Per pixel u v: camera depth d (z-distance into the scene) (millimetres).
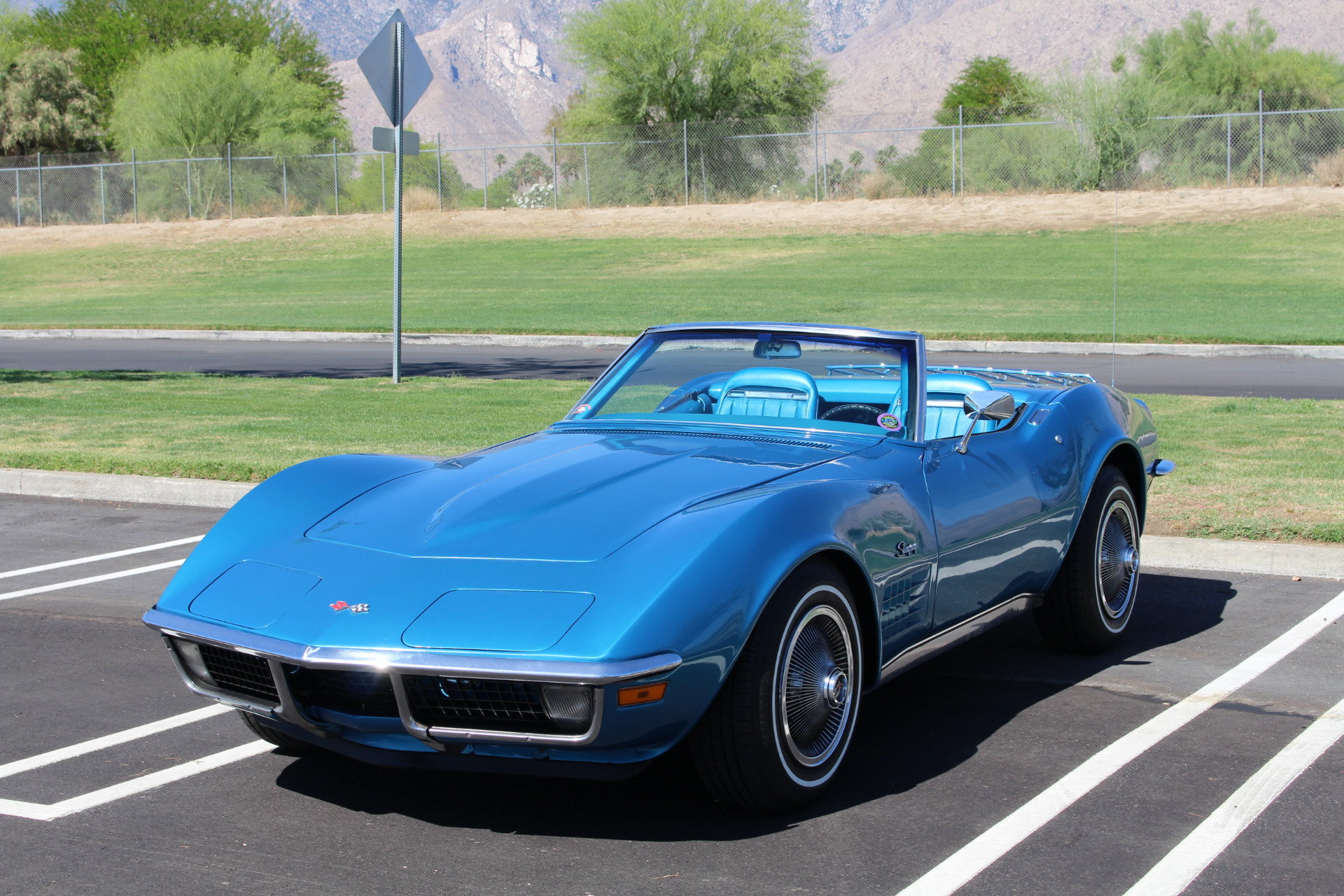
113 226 43094
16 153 53844
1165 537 6387
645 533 3223
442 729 3010
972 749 3857
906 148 40000
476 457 4109
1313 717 4086
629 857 3084
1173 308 21859
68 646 5094
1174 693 4387
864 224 35219
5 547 6969
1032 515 4355
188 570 3537
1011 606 4426
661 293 26328
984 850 3096
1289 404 11352
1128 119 35656
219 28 65188
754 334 4500
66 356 18766
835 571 3398
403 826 3297
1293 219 31344
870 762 3758
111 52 62594
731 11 41656
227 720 4199
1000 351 17703
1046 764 3711
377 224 40656
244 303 28109
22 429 10430
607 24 41750
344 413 11305
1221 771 3615
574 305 24938
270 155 43719
